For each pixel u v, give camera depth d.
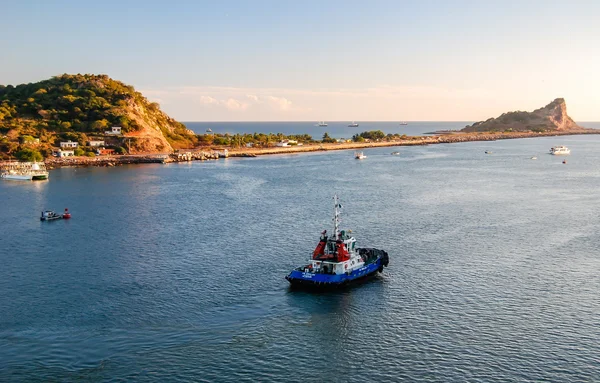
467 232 116.94
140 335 66.00
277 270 90.81
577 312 72.12
